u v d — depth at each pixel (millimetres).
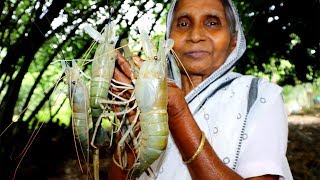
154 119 1450
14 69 5816
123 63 1575
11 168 5984
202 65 1791
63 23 6168
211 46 1787
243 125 1637
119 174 1780
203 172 1488
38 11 5340
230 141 1634
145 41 1530
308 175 8281
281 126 1630
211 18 1792
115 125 1647
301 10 6484
